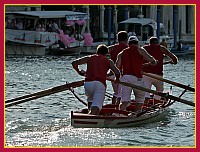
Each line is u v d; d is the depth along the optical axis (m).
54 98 44.62
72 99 44.28
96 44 139.62
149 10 172.38
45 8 155.75
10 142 25.50
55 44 126.62
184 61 107.81
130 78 31.83
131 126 30.52
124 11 165.12
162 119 33.66
